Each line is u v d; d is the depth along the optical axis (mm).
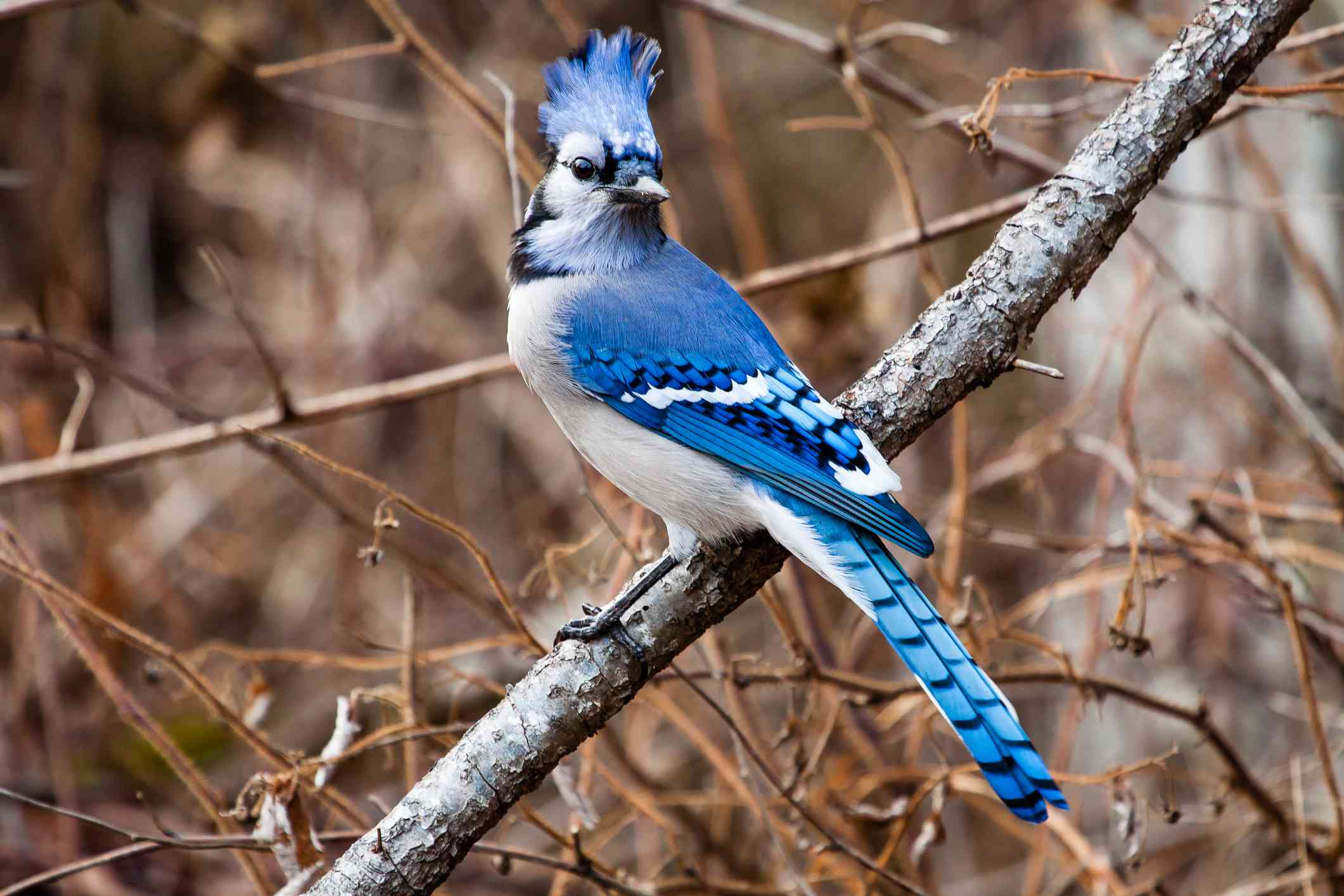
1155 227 11961
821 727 9953
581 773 8930
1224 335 9773
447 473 14289
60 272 14789
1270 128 11516
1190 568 9992
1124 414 9523
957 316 6695
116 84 16328
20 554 8695
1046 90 13906
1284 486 10094
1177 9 11438
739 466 7188
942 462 14523
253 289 16016
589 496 8172
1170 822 8172
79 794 11484
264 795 7184
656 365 7570
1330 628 10094
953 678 6570
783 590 9984
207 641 13414
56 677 11516
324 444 14188
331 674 12734
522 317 7980
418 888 6164
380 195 16328
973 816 12727
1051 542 9906
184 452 10312
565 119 8047
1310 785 10414
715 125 13570
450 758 6320
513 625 9773
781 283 9734
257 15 15508
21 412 12688
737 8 10633
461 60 15820
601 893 8422
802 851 9086
